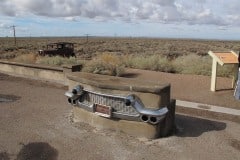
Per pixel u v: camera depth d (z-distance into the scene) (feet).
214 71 36.42
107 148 19.56
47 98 33.01
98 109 22.56
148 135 21.08
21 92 36.09
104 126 22.74
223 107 30.63
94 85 22.40
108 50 160.35
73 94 23.34
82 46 201.26
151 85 20.95
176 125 24.52
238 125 25.09
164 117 20.70
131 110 21.22
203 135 22.34
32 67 46.21
